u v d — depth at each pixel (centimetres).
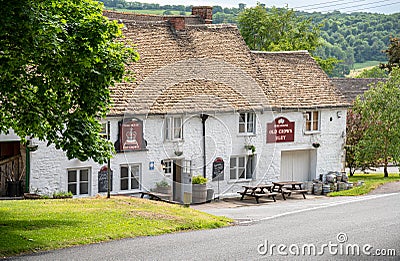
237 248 1316
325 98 3406
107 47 1519
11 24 1293
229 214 2097
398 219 1797
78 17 1470
